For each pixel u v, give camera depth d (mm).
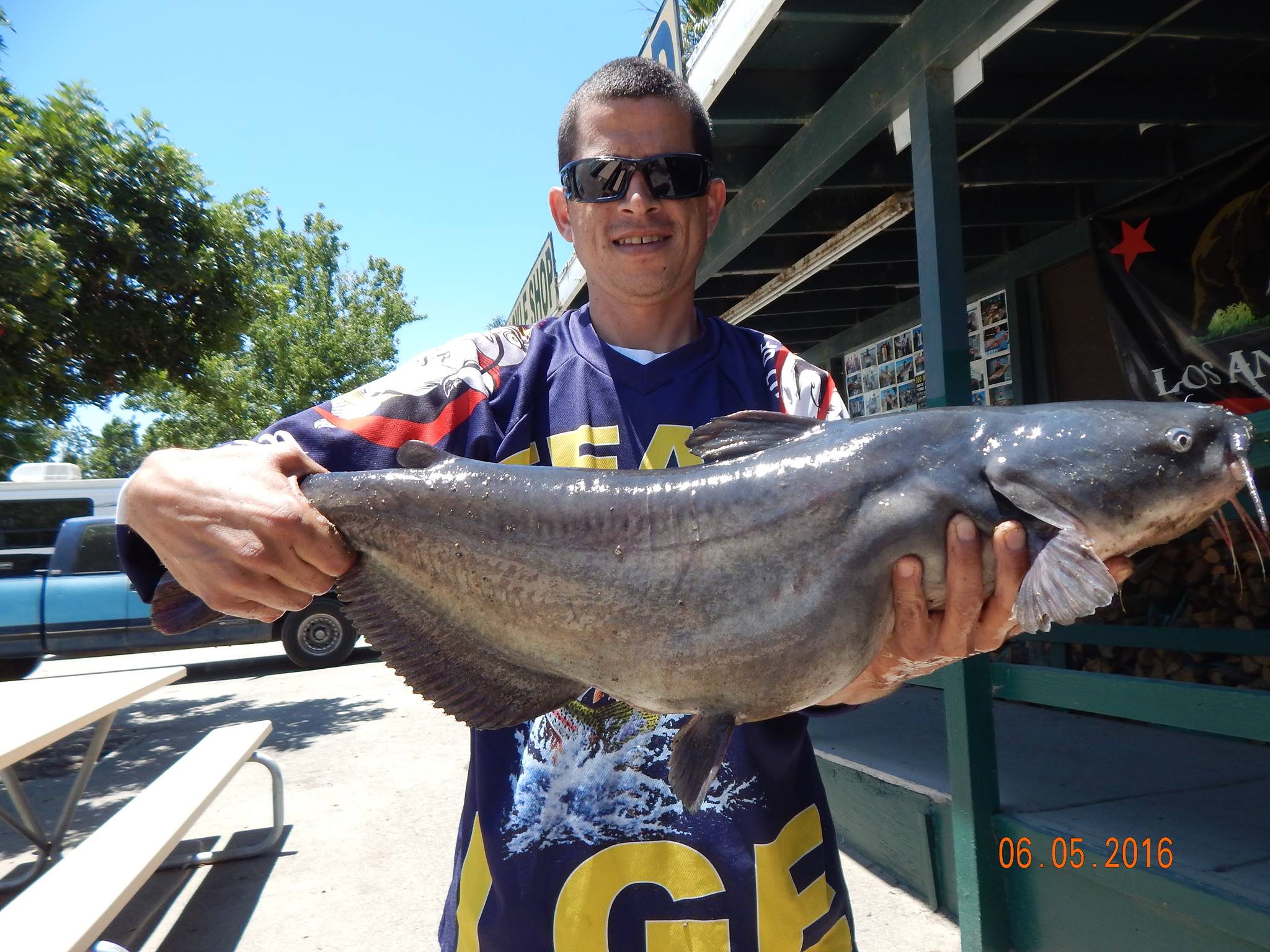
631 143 1735
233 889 4426
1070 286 6105
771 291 6707
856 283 7148
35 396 7121
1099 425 1561
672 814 1575
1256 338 4883
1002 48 4215
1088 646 6156
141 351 7988
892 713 5508
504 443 1752
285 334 25906
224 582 1379
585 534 1585
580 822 1582
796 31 3986
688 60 4602
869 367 8422
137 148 7551
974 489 1537
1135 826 3070
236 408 9422
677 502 1586
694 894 1535
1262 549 4949
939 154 3457
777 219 5117
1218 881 2523
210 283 7965
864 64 3865
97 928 2602
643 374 1791
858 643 1518
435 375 1767
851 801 4195
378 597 1631
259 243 8719
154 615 1511
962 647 1561
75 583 10383
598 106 1756
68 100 7297
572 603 1576
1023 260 6398
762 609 1523
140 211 7555
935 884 3568
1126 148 5348
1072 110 4637
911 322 7621
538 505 1603
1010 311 6582
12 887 4750
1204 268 5160
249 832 5242
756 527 1551
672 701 1554
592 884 1543
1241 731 2492
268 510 1395
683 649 1541
